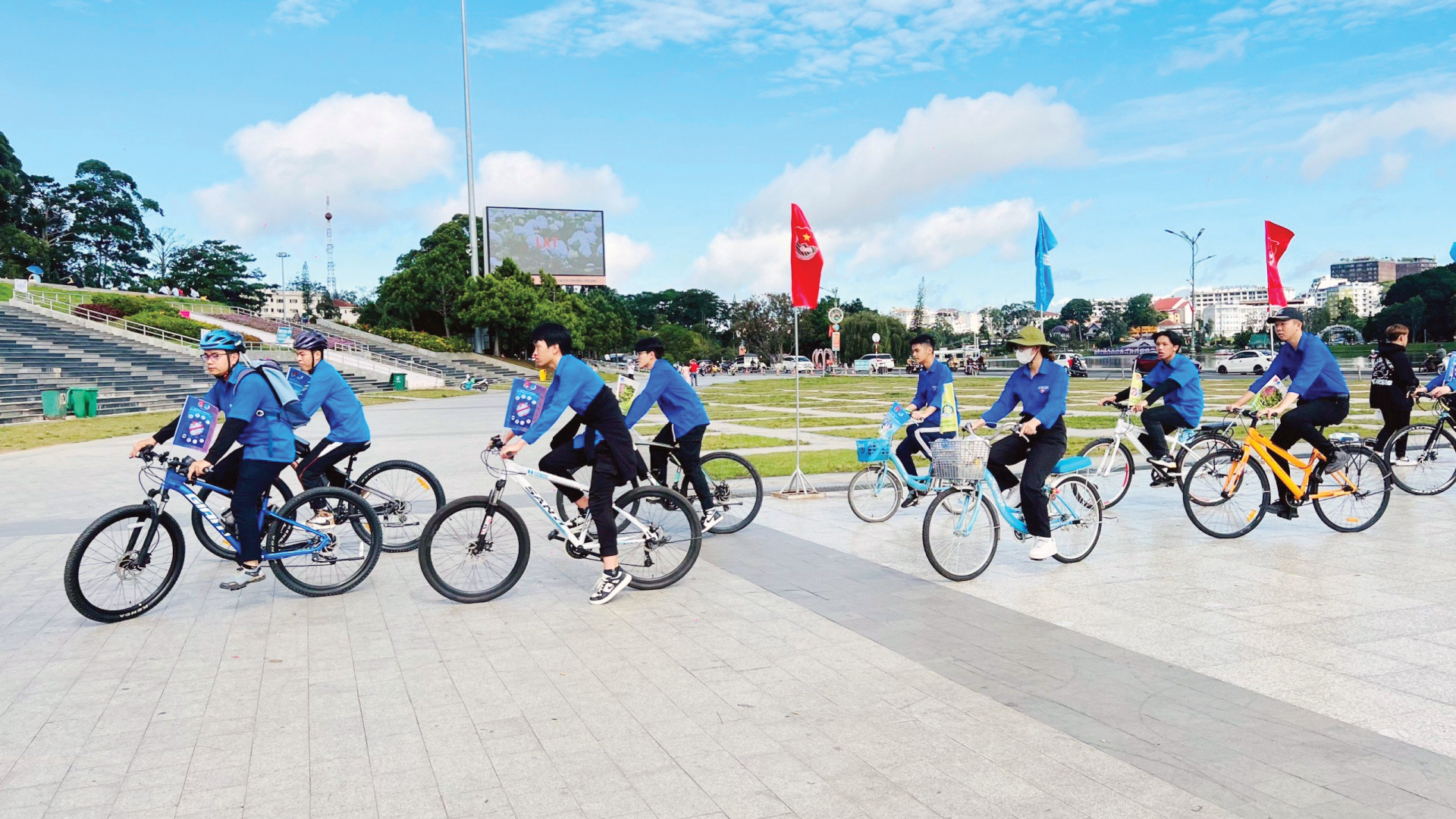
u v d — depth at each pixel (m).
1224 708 4.04
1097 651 4.83
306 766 3.57
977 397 29.48
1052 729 3.84
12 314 39.97
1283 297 16.95
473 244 65.19
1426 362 43.62
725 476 8.53
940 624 5.37
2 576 6.84
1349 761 3.50
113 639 5.26
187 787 3.39
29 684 4.51
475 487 11.26
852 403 28.31
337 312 93.94
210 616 5.72
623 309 98.94
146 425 22.61
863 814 3.14
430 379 45.28
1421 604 5.62
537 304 64.81
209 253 95.12
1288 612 5.48
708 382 52.25
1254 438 7.61
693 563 6.43
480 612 5.77
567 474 6.18
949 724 3.90
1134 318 134.25
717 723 3.95
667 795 3.30
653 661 4.79
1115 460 9.14
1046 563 6.88
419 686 4.44
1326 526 8.07
